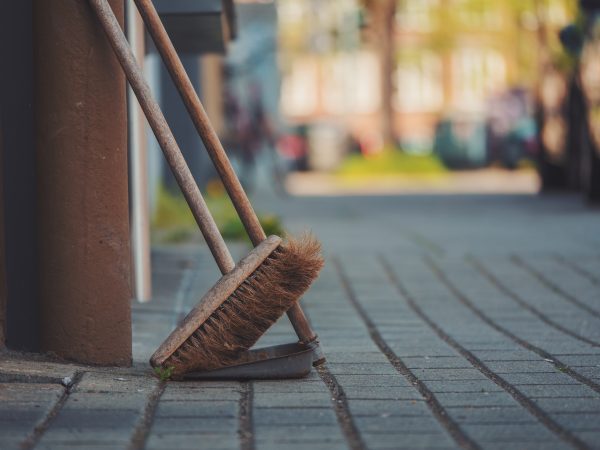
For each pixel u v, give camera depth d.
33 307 3.32
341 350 3.65
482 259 5.55
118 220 3.29
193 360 3.17
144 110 3.20
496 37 17.34
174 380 3.19
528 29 12.16
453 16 18.70
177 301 4.46
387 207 10.22
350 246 6.27
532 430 2.80
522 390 3.12
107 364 3.30
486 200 10.92
